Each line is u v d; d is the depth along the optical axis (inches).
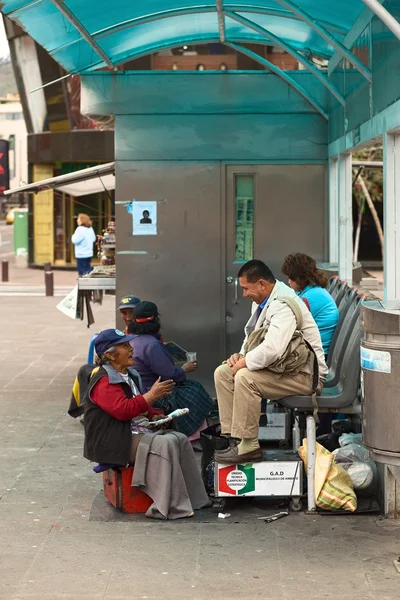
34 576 223.6
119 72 426.6
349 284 385.4
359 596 210.4
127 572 226.2
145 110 428.8
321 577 222.2
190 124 429.4
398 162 283.0
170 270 433.7
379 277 1231.5
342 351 302.0
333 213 430.3
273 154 431.2
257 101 428.5
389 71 274.5
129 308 362.3
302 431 301.7
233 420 269.1
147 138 430.6
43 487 301.6
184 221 433.4
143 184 431.8
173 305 435.2
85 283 456.4
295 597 209.8
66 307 467.5
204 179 431.8
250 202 435.8
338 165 400.5
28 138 1405.0
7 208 3373.5
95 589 215.2
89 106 428.5
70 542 248.7
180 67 1072.2
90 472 320.2
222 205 432.5
